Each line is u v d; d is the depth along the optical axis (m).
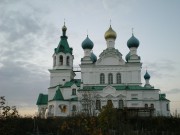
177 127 57.62
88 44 111.44
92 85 106.38
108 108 48.81
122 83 105.94
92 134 38.16
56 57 116.06
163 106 103.56
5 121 29.16
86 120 40.53
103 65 107.69
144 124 59.16
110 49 108.75
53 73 114.12
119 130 43.56
